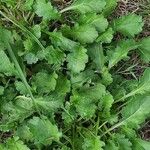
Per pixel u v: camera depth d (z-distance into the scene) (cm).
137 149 41
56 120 43
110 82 42
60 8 45
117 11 46
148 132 45
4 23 44
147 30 46
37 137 39
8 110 40
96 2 42
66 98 43
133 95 42
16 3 43
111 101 41
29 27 42
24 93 40
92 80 42
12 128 41
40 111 41
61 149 41
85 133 42
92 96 41
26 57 41
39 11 42
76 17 44
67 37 42
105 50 44
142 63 46
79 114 41
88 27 41
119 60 43
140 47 43
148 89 42
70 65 41
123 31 43
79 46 41
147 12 46
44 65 43
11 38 41
